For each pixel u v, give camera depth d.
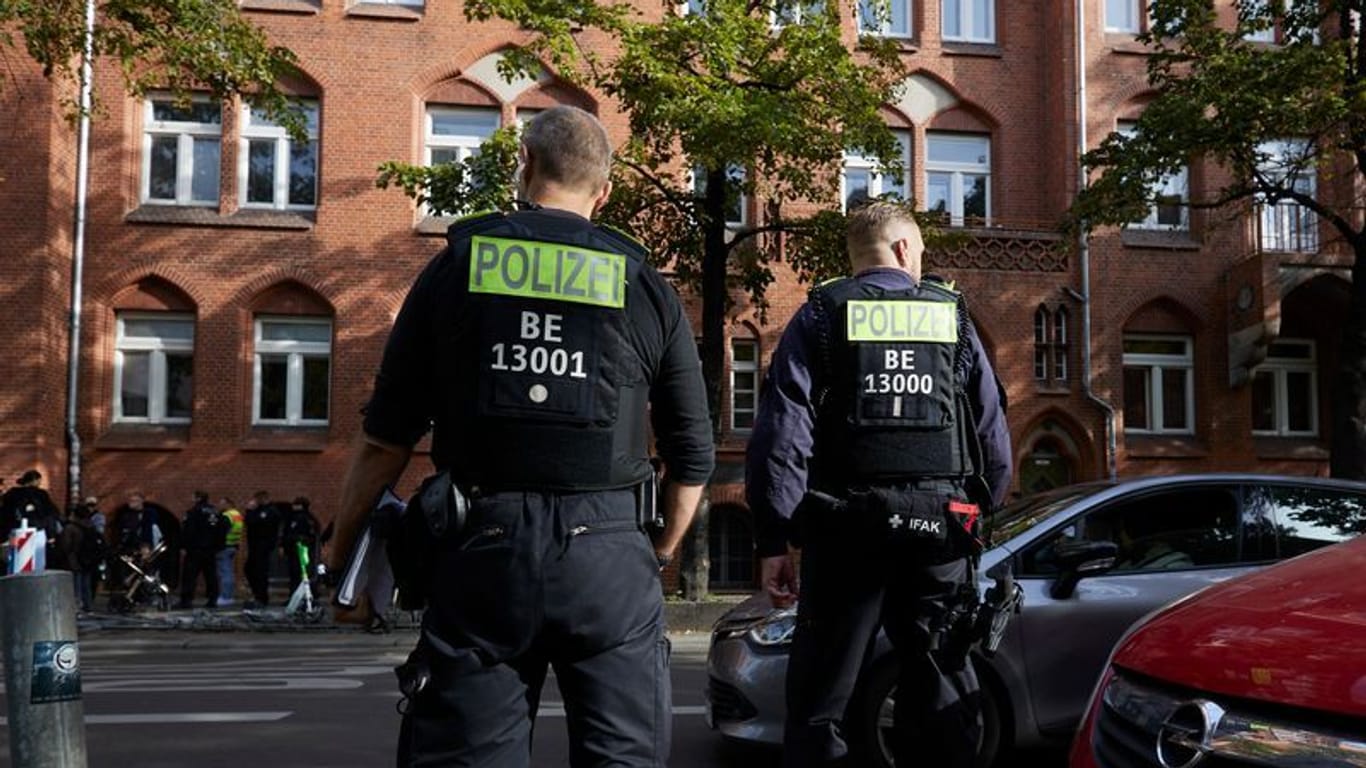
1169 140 14.39
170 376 18.67
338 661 11.09
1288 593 2.55
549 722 6.84
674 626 14.14
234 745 6.32
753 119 12.75
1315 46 14.03
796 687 3.39
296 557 16.27
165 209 18.59
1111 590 5.31
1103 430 19.94
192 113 18.97
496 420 2.29
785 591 3.41
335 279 18.75
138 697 8.16
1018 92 20.91
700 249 15.51
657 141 14.36
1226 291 20.61
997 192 20.77
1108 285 20.31
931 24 20.80
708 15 13.75
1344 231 14.67
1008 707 5.12
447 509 2.25
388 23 19.22
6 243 17.06
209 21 12.38
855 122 14.02
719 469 19.28
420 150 19.28
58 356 17.64
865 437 3.35
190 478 18.19
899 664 3.44
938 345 3.42
